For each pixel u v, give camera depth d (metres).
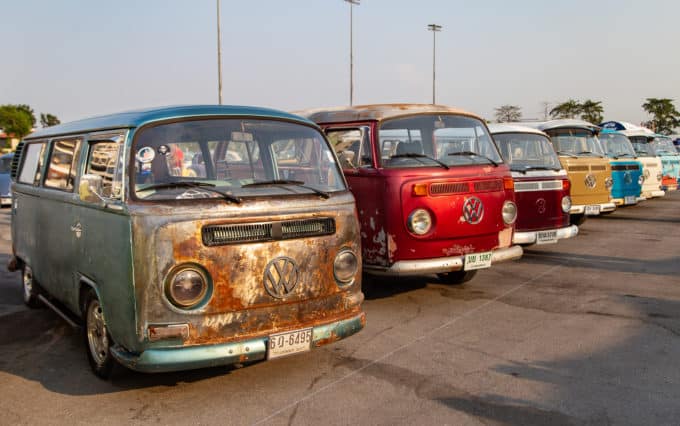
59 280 5.75
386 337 6.07
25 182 7.02
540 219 9.54
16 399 4.64
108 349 4.78
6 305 7.50
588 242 11.82
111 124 5.00
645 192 16.91
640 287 8.05
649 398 4.51
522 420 4.17
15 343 6.02
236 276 4.36
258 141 5.10
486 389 4.72
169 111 4.85
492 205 7.38
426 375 5.03
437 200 6.97
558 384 4.80
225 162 4.89
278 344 4.50
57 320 6.82
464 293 7.85
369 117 7.30
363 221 7.22
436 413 4.30
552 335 6.06
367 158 7.20
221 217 4.34
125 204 4.31
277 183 4.89
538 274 8.95
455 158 7.49
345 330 4.87
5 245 12.03
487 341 5.90
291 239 4.60
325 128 7.85
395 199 6.89
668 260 9.90
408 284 8.38
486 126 8.06
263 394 4.69
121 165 4.50
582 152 13.00
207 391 4.76
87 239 4.95
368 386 4.81
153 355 4.20
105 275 4.60
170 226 4.20
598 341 5.85
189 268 4.23
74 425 4.19
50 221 5.95
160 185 4.45
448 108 7.87
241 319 4.41
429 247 6.99
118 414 4.36
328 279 4.80
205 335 4.29
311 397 4.61
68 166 5.68
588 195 12.72
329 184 5.19
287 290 4.56
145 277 4.18
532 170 9.59
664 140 21.45
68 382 4.98
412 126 7.41
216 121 4.95
